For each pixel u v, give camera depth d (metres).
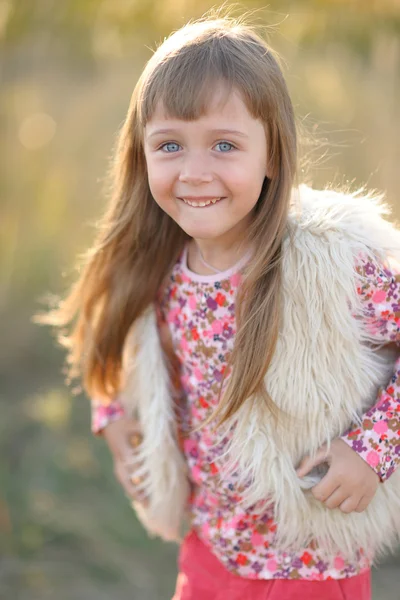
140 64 4.52
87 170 4.95
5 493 3.37
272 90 1.62
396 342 1.79
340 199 1.77
